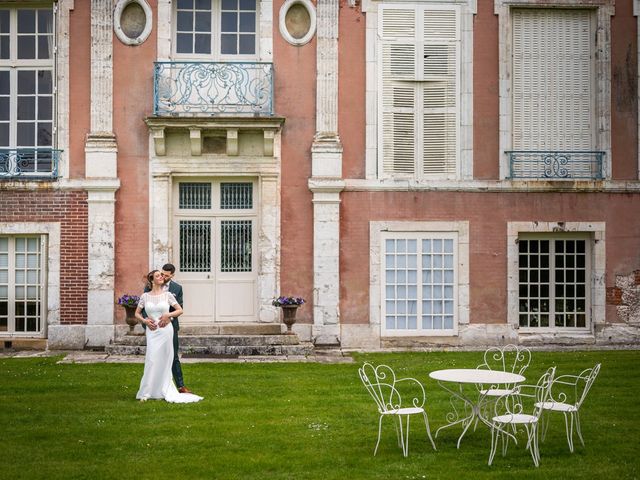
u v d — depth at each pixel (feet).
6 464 25.39
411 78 52.06
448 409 33.42
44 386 37.17
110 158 50.52
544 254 52.54
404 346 51.34
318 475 24.36
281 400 34.58
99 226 50.44
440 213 51.83
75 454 26.53
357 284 51.37
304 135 51.44
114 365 43.06
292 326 50.98
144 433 29.09
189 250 51.75
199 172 50.90
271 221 51.03
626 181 52.13
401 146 52.01
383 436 29.01
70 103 50.88
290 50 51.57
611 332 52.11
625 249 52.16
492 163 51.96
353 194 51.55
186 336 48.47
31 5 51.70
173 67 50.98
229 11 52.21
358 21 51.85
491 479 23.93
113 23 50.90
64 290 50.37
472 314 51.88
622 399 34.91
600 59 52.49
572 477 24.20
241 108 51.13
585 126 52.60
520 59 52.54
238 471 24.80
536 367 42.78
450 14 52.24
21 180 50.39
